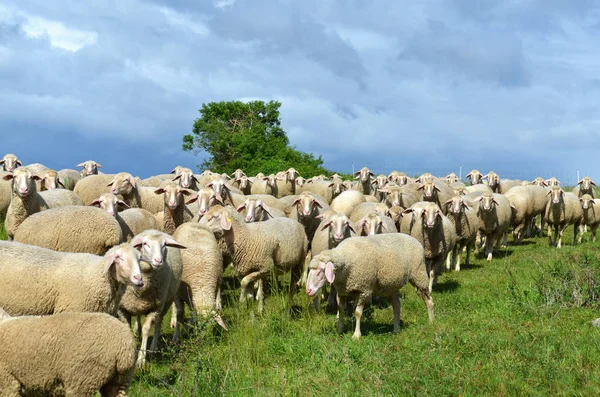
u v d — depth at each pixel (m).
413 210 15.67
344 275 10.75
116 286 8.87
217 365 9.20
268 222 13.28
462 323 11.41
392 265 11.02
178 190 15.09
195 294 11.12
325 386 8.72
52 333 6.77
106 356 6.82
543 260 18.36
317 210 16.58
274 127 56.00
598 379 8.33
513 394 7.95
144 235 9.65
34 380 6.82
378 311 12.91
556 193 21.52
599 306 11.95
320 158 46.75
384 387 8.32
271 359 9.93
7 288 8.70
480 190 22.91
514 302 12.41
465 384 8.30
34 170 22.27
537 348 9.53
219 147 51.12
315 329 11.33
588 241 23.09
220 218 12.30
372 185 25.98
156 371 9.28
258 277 12.67
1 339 6.81
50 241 11.42
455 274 17.30
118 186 17.66
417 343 10.19
